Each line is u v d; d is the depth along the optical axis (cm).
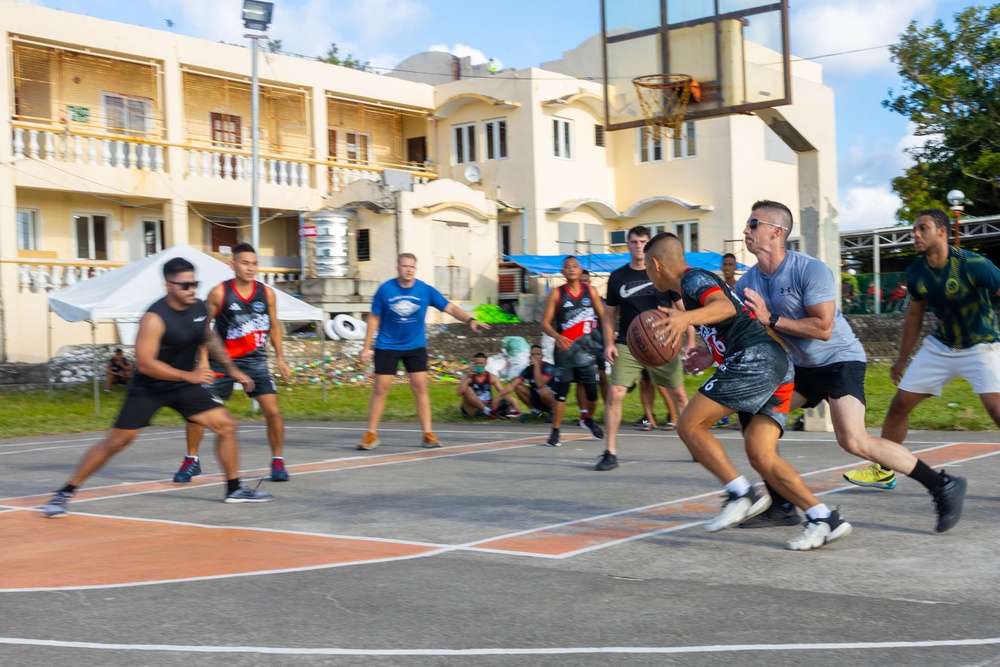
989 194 3294
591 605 419
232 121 2930
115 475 909
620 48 1516
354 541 570
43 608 433
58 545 577
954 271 621
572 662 345
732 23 1334
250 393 808
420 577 477
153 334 659
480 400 1439
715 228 3275
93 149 2456
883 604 409
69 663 355
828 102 1191
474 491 746
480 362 1454
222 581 478
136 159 2548
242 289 806
